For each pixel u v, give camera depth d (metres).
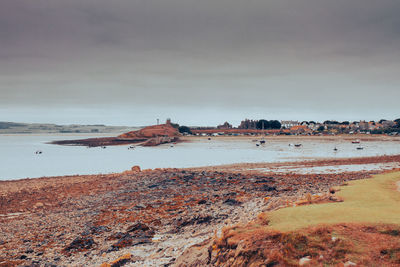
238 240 17.14
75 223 38.72
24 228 37.62
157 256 23.33
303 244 15.33
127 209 43.88
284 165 95.75
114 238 31.42
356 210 18.91
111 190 59.94
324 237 15.50
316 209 19.84
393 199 22.34
